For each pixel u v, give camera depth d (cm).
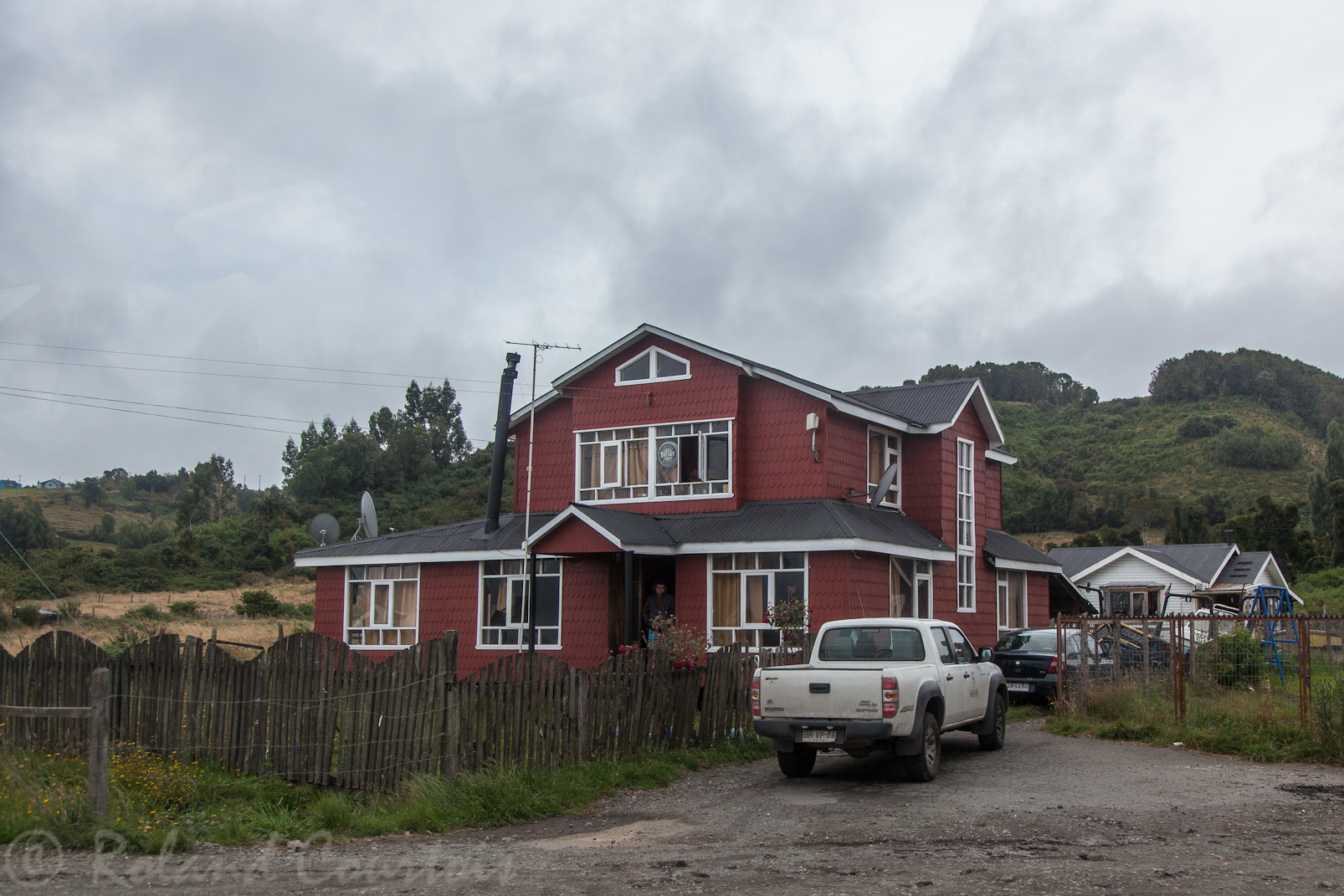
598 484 2398
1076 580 3966
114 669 1164
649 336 2370
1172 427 10956
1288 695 1555
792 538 2005
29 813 834
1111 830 861
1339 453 7075
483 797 959
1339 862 743
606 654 2184
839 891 670
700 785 1145
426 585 2459
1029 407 12812
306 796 1025
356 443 7169
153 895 671
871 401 2662
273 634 3834
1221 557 3969
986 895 655
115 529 7831
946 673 1246
